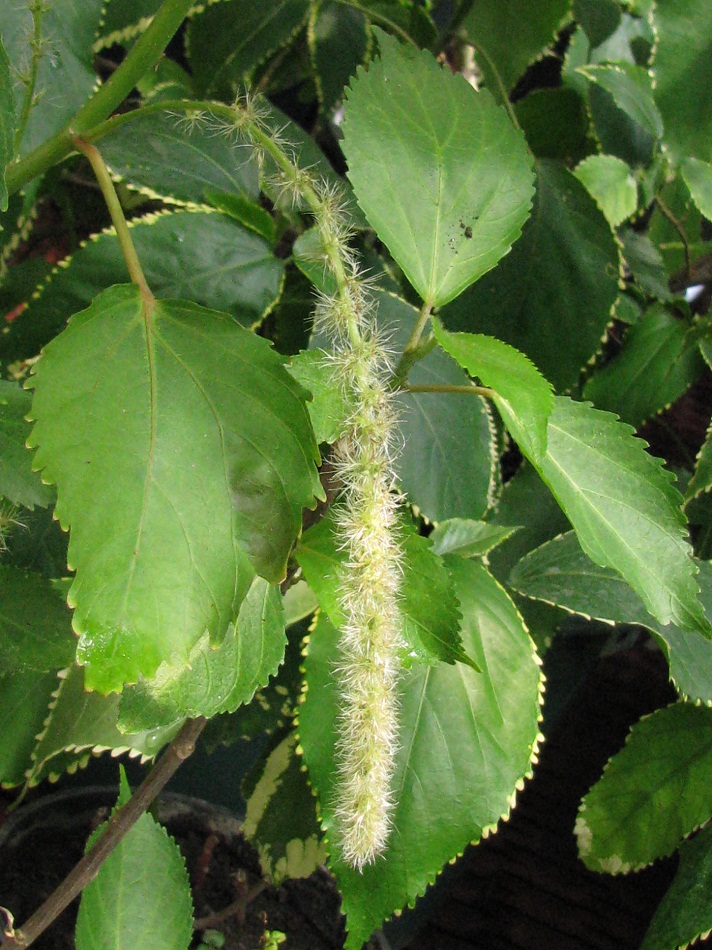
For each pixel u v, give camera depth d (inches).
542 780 22.4
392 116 11.1
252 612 10.6
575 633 21.0
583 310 16.4
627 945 20.0
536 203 16.4
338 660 11.6
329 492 10.9
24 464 10.9
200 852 18.9
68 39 13.5
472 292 16.1
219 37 19.0
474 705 12.3
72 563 8.1
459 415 14.7
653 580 10.4
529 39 18.3
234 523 8.6
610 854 16.9
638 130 20.2
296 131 15.1
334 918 18.7
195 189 13.8
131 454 8.4
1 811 19.5
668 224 21.1
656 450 23.3
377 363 10.2
